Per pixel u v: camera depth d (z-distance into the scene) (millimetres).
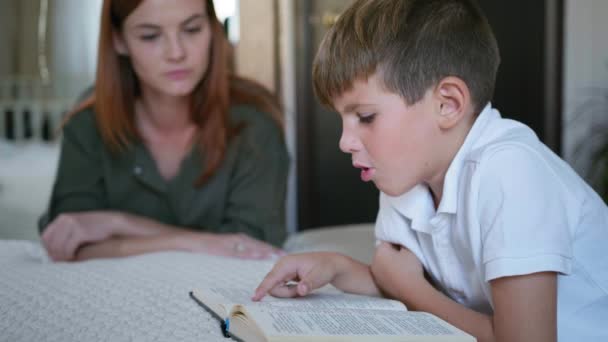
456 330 736
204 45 1414
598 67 3328
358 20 840
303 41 3361
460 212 832
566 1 3307
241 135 1562
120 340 745
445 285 934
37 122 4172
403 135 826
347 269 999
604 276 822
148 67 1395
